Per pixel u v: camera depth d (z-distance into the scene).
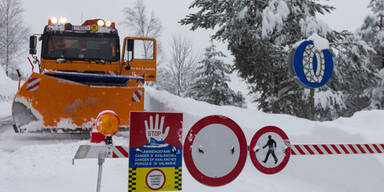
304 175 4.44
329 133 4.54
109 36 8.85
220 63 25.52
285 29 14.45
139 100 7.18
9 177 4.07
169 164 2.72
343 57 13.28
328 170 4.22
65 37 8.65
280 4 13.27
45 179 4.01
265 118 6.32
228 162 2.89
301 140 4.81
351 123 5.13
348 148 3.54
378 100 21.12
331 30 13.29
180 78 32.75
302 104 14.10
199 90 25.62
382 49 21.02
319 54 6.09
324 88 13.48
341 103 13.31
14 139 7.15
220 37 15.73
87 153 2.77
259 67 13.84
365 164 3.89
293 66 6.03
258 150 3.05
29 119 6.55
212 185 2.82
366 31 21.45
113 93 7.02
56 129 6.69
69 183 3.85
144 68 9.20
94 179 4.04
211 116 2.84
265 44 12.83
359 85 14.18
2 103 22.03
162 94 10.10
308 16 13.62
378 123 4.78
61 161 4.91
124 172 4.41
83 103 6.86
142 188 2.66
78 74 6.83
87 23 9.28
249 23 14.06
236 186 4.09
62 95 6.72
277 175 4.71
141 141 2.67
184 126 7.06
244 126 5.54
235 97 25.36
